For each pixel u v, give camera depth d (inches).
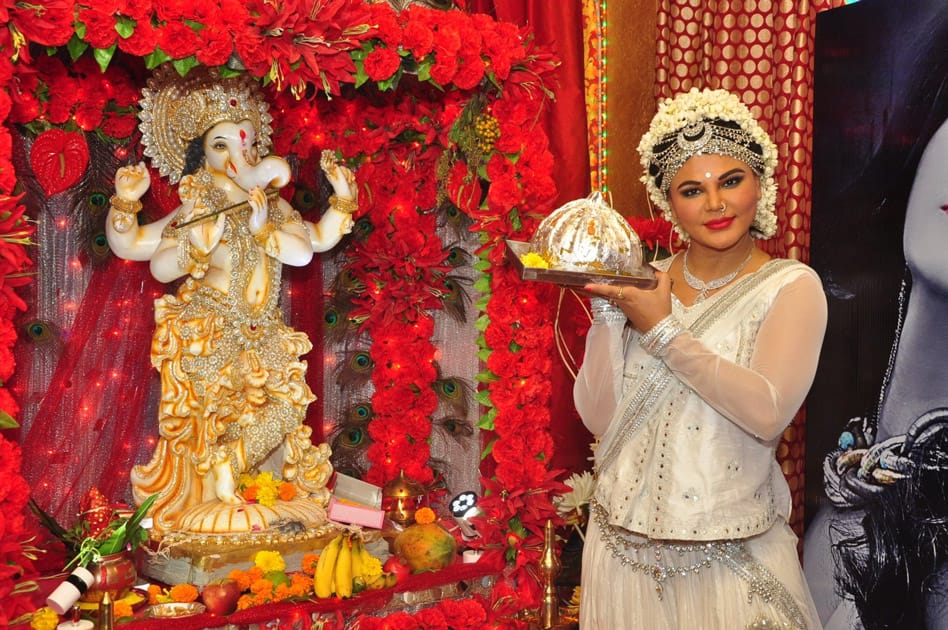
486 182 121.0
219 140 113.3
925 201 109.8
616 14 150.4
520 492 114.2
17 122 110.4
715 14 151.2
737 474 88.8
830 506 121.1
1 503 83.0
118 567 99.0
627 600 94.0
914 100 111.3
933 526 109.3
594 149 150.8
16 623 90.4
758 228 95.1
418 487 127.3
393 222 131.2
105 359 120.0
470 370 133.8
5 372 82.9
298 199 131.4
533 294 116.2
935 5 109.5
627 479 93.4
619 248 91.8
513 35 111.6
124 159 120.3
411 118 127.7
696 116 90.3
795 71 145.3
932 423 109.7
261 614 99.6
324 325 135.2
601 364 95.0
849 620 118.8
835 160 120.6
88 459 119.1
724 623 88.9
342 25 98.0
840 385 120.0
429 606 110.7
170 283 123.6
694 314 92.0
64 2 82.8
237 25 91.2
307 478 120.8
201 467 113.8
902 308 112.7
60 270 117.1
